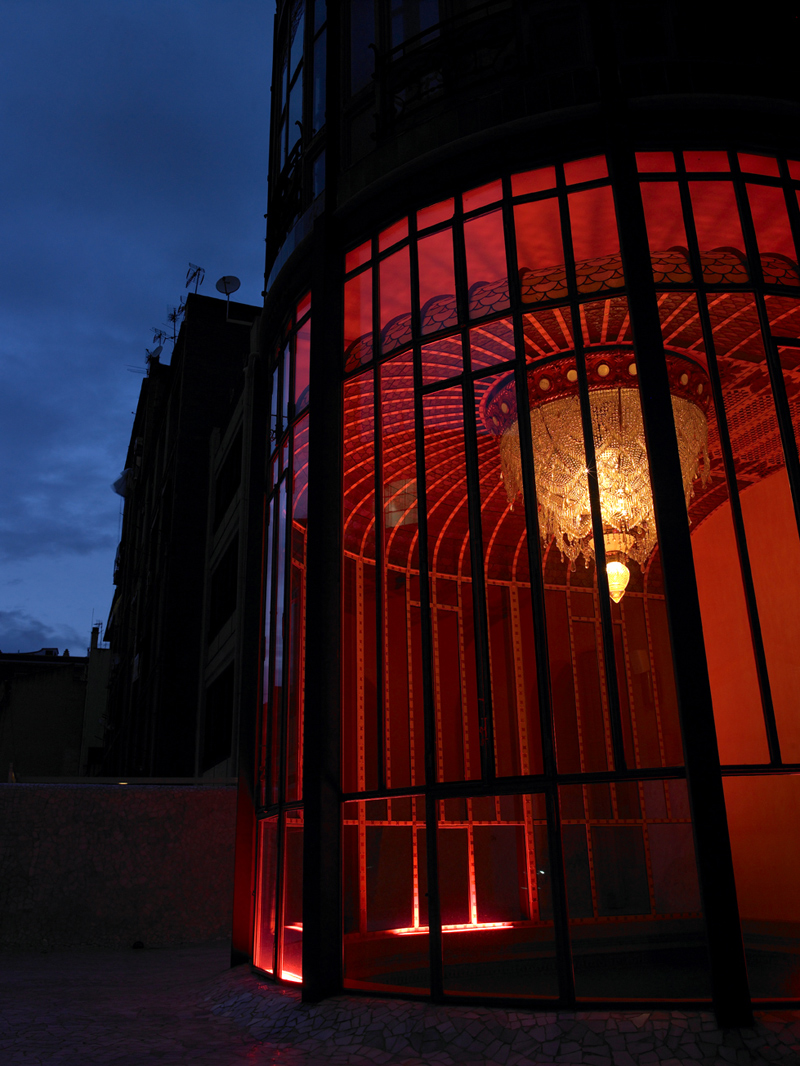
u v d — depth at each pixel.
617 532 9.20
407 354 8.23
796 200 7.45
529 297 7.79
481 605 6.80
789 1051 4.94
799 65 7.88
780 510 11.09
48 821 13.09
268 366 10.54
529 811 12.51
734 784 11.68
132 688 29.88
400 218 8.38
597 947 10.11
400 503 12.41
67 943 12.60
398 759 12.21
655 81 7.64
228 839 13.79
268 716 8.77
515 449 9.92
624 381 9.20
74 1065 5.50
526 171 7.76
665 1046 5.09
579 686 13.37
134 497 37.25
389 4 9.09
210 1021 7.07
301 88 10.35
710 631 12.34
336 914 6.97
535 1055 5.22
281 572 9.16
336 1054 5.74
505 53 8.16
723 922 5.39
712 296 8.92
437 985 6.17
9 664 39.78
